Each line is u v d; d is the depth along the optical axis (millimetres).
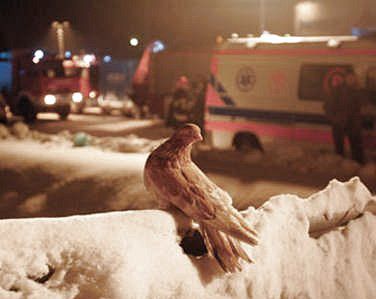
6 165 14633
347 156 14961
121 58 44500
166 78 26500
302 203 3691
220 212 3102
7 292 2584
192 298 2934
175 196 3102
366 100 14680
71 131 23719
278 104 15836
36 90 28875
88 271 2713
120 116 30969
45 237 2758
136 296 2732
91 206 12562
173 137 3250
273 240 3416
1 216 12594
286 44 15734
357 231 3791
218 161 15359
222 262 3020
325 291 3480
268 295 3219
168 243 3016
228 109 16688
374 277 3697
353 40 15016
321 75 15188
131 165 14180
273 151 15906
